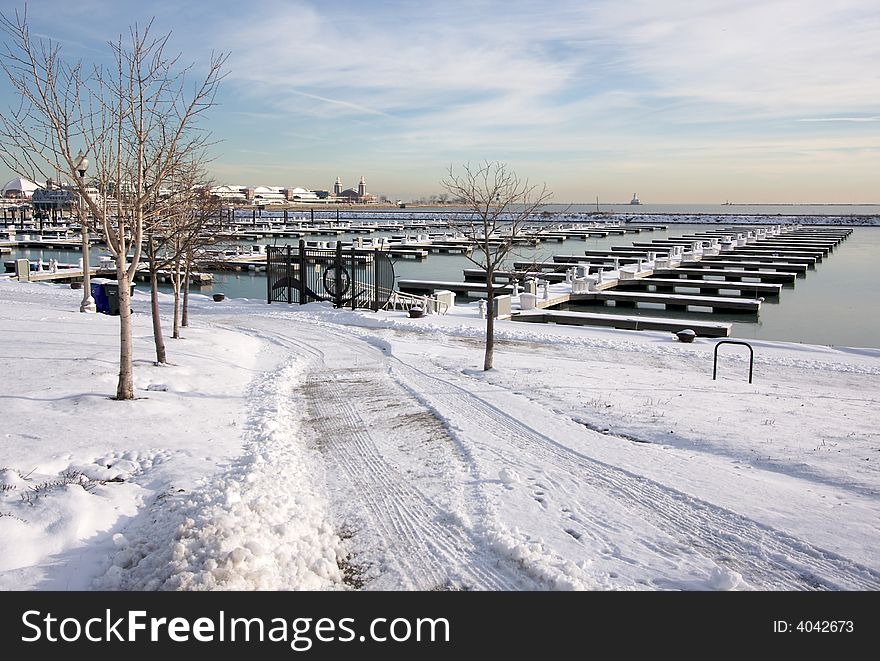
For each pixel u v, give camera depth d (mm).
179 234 19156
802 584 6570
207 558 6438
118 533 7301
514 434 11805
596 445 11086
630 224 155000
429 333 25734
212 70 13336
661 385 15992
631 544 7406
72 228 112562
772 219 173500
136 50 12242
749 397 14750
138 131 12453
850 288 50500
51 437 10047
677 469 9852
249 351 21312
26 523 6973
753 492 8898
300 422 12906
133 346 18797
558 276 52750
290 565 6738
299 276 34750
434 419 12992
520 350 22391
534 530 7766
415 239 97625
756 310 39594
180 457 9773
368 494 9039
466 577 6766
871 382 18047
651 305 42125
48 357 15992
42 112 11555
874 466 9711
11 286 40312
